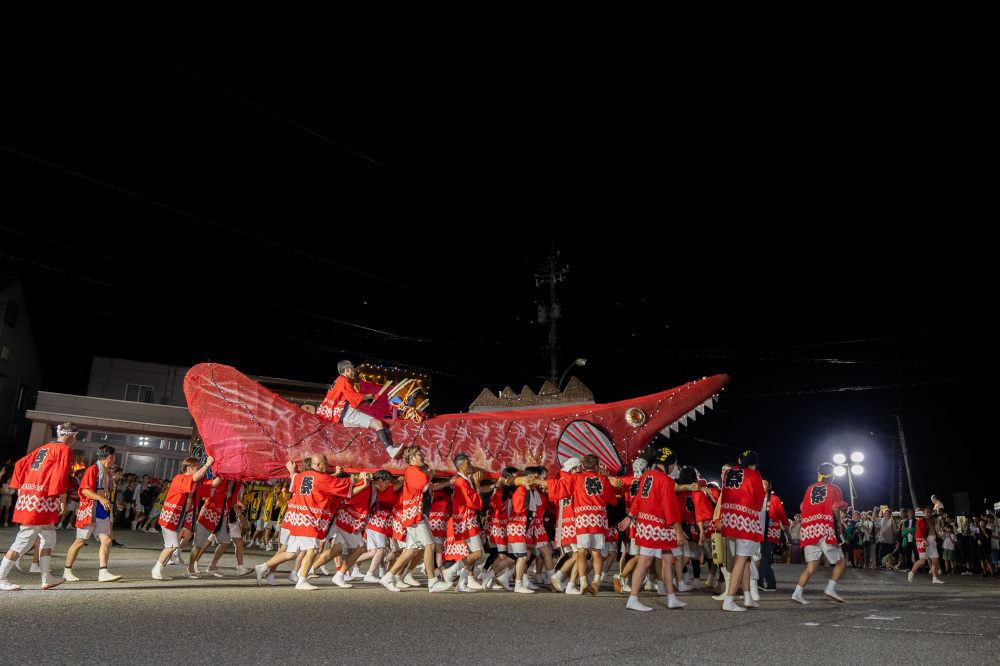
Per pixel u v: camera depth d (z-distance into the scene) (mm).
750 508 7633
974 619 6668
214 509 10305
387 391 13695
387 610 6645
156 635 4988
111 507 8758
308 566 8523
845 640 5324
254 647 4676
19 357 29906
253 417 11039
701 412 13680
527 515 9398
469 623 5941
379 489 9398
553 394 13695
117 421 27703
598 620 6309
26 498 7605
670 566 7547
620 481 9578
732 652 4836
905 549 19000
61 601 6621
